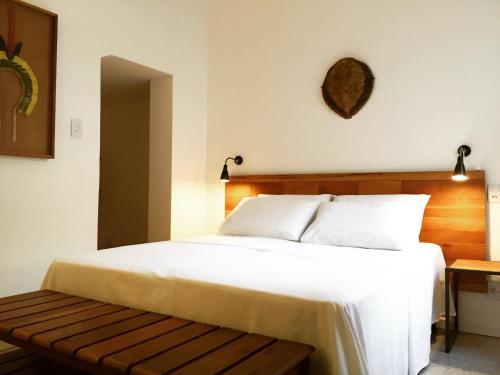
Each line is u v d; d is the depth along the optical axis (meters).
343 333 1.26
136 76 3.53
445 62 2.81
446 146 2.80
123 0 3.04
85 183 2.76
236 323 1.43
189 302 1.54
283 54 3.46
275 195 3.24
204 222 3.82
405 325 1.80
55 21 2.57
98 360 1.17
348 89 3.12
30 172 2.46
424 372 2.06
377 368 1.44
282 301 1.35
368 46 3.09
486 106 2.67
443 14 2.81
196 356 1.17
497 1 2.64
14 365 1.66
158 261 1.89
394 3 2.99
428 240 2.79
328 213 2.69
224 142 3.75
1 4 2.32
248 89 3.63
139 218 4.62
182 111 3.58
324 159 3.26
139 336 1.34
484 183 2.64
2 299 1.79
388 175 2.95
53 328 1.41
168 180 3.50
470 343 2.48
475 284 2.66
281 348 1.23
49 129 2.54
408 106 2.93
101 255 2.07
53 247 2.57
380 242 2.41
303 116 3.36
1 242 2.33
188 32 3.66
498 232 2.63
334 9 3.23
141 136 4.60
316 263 1.87
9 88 2.35
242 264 1.83
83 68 2.76
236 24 3.70
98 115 2.85
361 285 1.49
